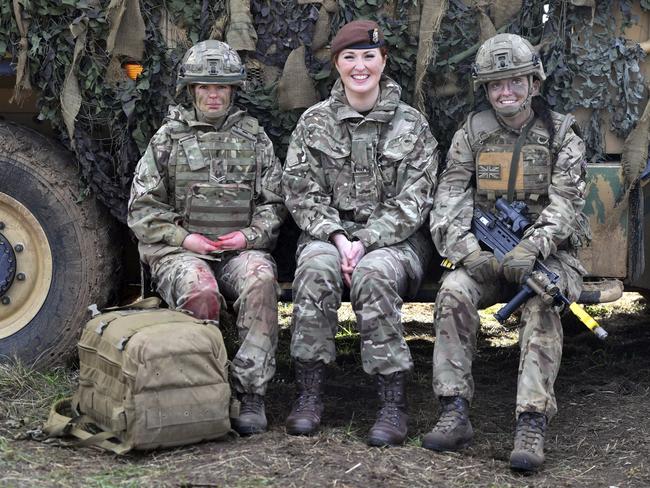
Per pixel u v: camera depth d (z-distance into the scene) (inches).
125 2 168.2
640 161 165.5
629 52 167.5
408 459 138.8
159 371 135.9
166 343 136.6
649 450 145.3
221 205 163.0
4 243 176.4
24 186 175.2
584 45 168.1
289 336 223.0
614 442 149.1
